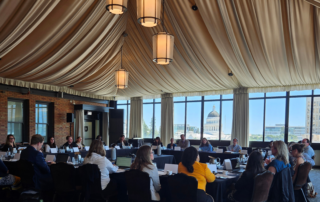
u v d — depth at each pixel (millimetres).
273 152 3859
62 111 10953
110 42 7699
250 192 3361
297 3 5207
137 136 13305
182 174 3098
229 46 6906
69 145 7906
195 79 9594
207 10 5879
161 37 4410
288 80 8562
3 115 8828
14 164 4625
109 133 13016
